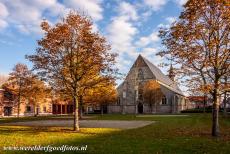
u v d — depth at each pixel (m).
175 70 19.94
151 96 74.81
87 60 23.38
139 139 17.41
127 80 83.88
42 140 16.88
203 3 18.14
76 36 23.42
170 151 13.21
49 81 24.17
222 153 12.86
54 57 23.56
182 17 18.98
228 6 17.67
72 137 18.62
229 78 19.16
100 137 18.70
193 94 20.36
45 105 87.25
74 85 24.16
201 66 18.94
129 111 82.56
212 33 18.41
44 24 23.25
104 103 56.12
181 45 19.05
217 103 19.42
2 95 71.19
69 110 97.75
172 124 31.88
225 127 27.36
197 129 25.14
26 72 58.56
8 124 34.16
